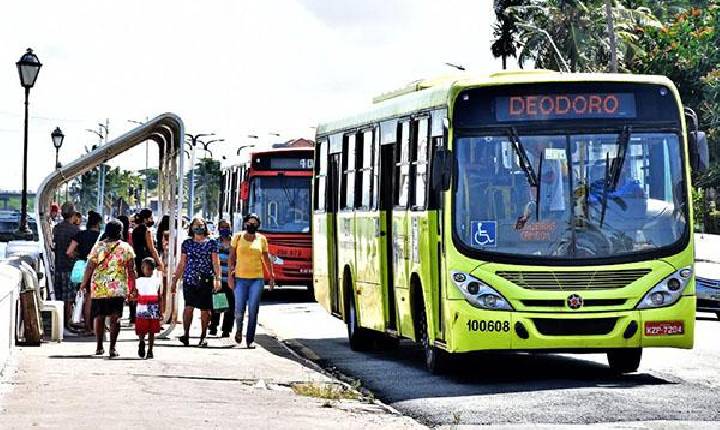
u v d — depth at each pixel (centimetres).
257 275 2578
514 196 1962
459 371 2175
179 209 2800
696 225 8025
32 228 6500
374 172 2430
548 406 1731
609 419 1609
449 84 2002
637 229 1961
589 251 1947
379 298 2386
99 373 1939
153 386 1797
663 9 9550
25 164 4616
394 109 2317
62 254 2791
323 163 2920
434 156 1989
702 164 2009
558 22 7906
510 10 7869
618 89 1992
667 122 1995
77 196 16275
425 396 1864
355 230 2573
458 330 1947
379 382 2050
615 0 8019
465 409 1719
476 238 1953
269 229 4288
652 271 1950
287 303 4188
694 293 1969
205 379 1945
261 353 2442
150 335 2244
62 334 2534
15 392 1669
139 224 2898
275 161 4312
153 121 2750
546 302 1938
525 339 1931
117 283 2212
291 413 1589
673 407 1709
